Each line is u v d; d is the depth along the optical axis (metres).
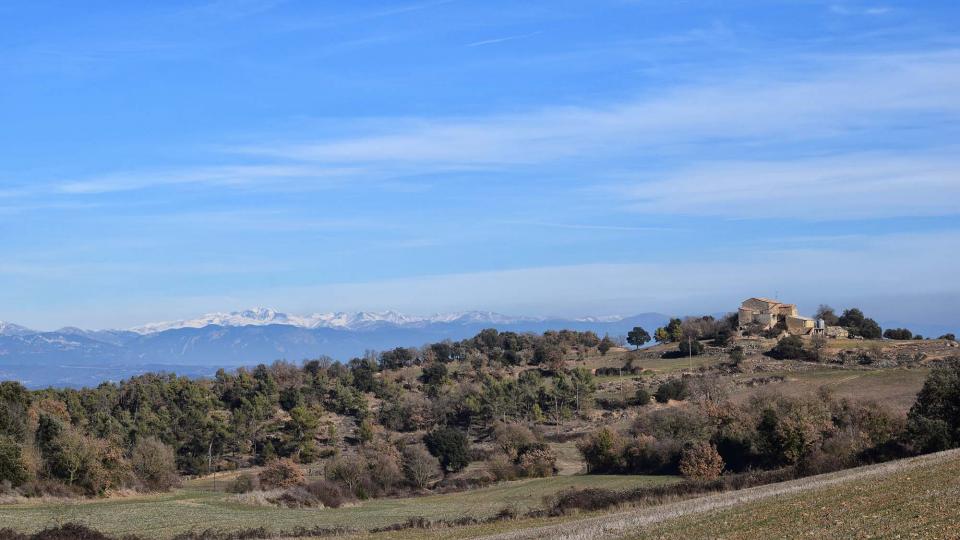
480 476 108.69
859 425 89.06
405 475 109.69
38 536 50.91
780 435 87.06
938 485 36.47
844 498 36.72
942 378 78.94
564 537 36.25
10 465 80.31
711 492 62.38
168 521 63.41
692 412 109.12
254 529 58.66
